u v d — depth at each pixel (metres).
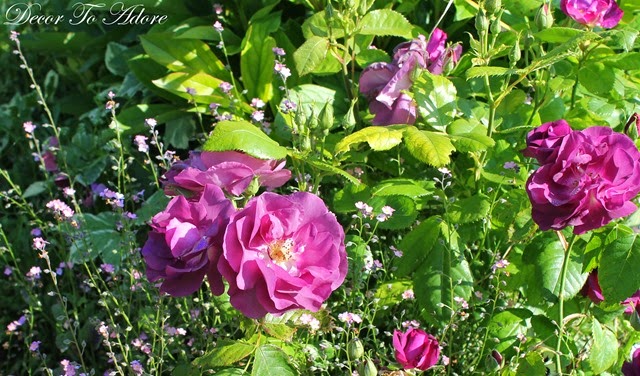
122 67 1.41
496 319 0.95
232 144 0.84
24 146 1.47
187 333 1.07
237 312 0.92
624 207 0.80
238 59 1.30
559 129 0.85
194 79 1.21
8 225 1.30
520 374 0.89
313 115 0.92
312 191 0.96
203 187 0.84
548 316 0.94
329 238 0.78
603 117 1.06
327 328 0.88
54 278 1.03
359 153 1.02
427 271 0.95
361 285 0.99
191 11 1.34
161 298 0.98
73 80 1.60
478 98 1.16
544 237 0.93
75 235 1.12
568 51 0.95
